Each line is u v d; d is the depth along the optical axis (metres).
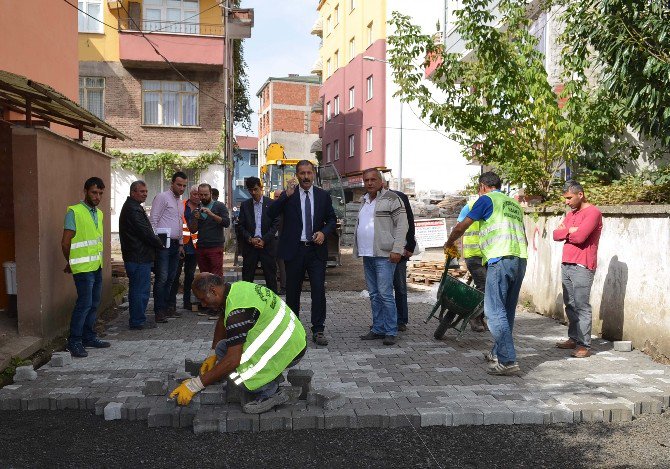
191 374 5.56
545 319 9.38
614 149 11.30
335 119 44.09
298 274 7.50
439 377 5.93
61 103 6.73
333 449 4.34
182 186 9.08
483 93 12.14
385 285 7.41
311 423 4.73
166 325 8.66
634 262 7.32
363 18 38.06
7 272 7.62
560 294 9.16
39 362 6.47
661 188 8.48
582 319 6.86
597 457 4.21
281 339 4.71
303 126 68.50
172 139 24.59
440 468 4.05
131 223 8.16
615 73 8.75
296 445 4.40
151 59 23.52
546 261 9.71
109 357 6.71
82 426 4.78
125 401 5.07
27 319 6.85
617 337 7.64
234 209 32.12
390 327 7.41
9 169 8.32
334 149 44.59
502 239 6.08
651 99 8.27
